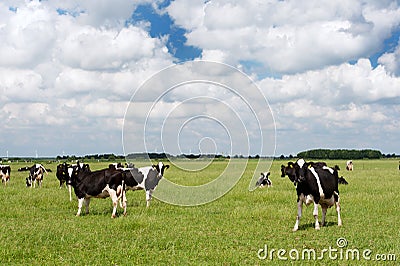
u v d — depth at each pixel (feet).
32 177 87.40
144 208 54.90
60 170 80.53
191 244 34.09
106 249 32.24
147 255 30.81
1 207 52.65
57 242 34.12
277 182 95.96
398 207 54.19
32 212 50.19
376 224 43.21
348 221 45.21
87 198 50.29
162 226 41.45
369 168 181.88
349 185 87.25
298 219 40.65
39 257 30.01
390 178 109.19
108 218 46.80
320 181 40.78
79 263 28.50
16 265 28.07
